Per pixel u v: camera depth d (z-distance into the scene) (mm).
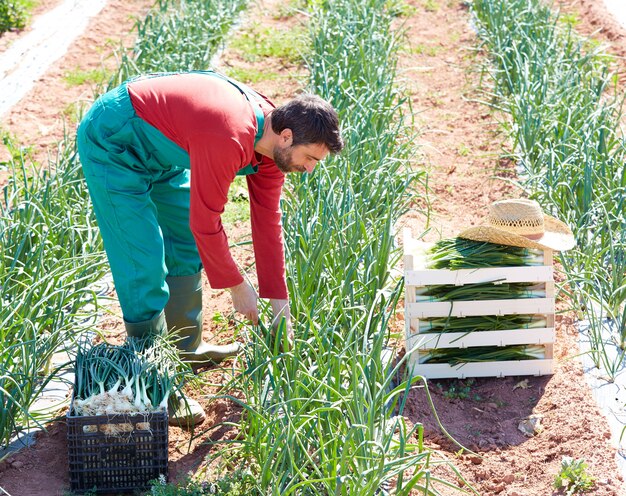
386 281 4086
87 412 2934
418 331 3607
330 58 6406
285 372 3188
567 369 3734
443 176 5641
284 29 8125
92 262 4184
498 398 3596
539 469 3164
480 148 5996
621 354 3850
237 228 5039
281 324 3182
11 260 4102
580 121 5352
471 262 3551
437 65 7422
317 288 3678
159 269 3221
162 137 3006
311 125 2742
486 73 7062
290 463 2850
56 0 9109
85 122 3115
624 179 4727
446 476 3143
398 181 4996
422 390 3633
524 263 3568
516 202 3588
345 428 2924
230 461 3168
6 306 3582
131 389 2957
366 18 7055
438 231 4906
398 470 2732
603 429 3314
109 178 3090
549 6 7633
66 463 3225
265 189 3146
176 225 3514
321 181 4379
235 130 2777
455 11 8594
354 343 3352
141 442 3000
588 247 4340
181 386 3330
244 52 7531
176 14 7234
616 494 2971
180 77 3023
